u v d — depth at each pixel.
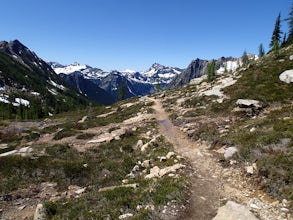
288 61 47.06
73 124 43.59
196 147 22.00
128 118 45.44
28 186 18.62
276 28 84.50
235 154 16.59
